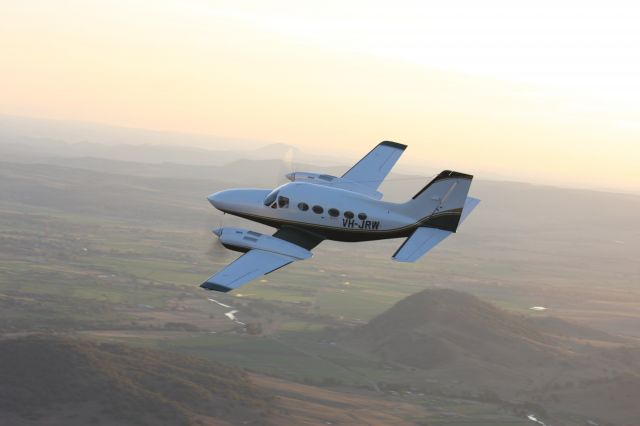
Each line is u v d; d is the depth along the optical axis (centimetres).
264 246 6088
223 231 6159
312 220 6456
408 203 6500
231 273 5725
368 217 6419
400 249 6159
